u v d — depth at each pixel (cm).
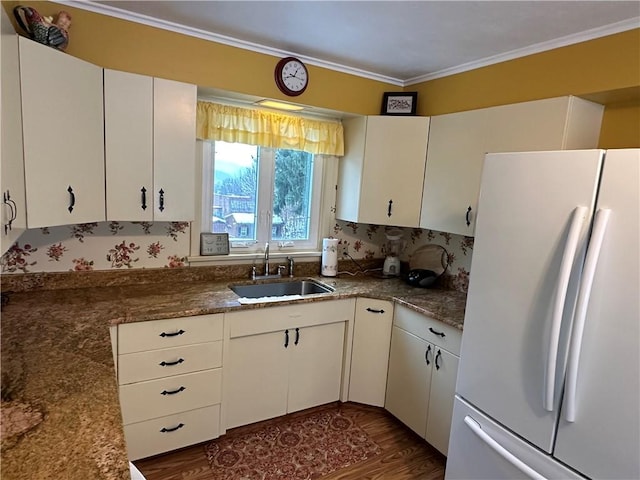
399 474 217
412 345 246
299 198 306
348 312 266
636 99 195
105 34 200
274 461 221
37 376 131
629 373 120
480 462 171
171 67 217
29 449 95
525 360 150
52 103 161
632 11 169
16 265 212
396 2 173
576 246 130
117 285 240
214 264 271
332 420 263
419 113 289
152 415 205
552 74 209
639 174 117
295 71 249
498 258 159
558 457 140
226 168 271
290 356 250
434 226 265
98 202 195
